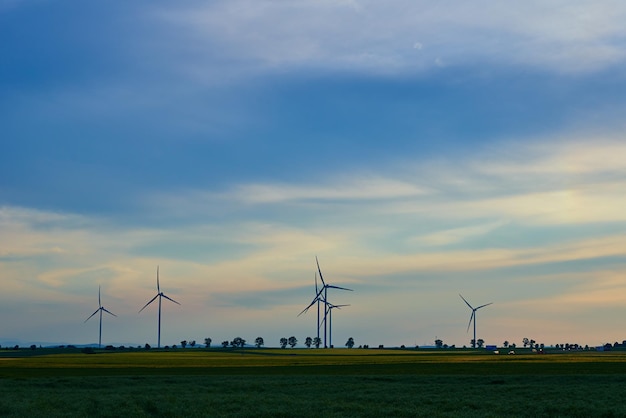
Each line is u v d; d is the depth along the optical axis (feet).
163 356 599.16
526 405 159.43
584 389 196.85
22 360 499.92
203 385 220.84
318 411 148.77
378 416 142.82
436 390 199.41
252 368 348.79
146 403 162.71
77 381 238.27
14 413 144.66
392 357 551.18
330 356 593.42
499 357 519.19
